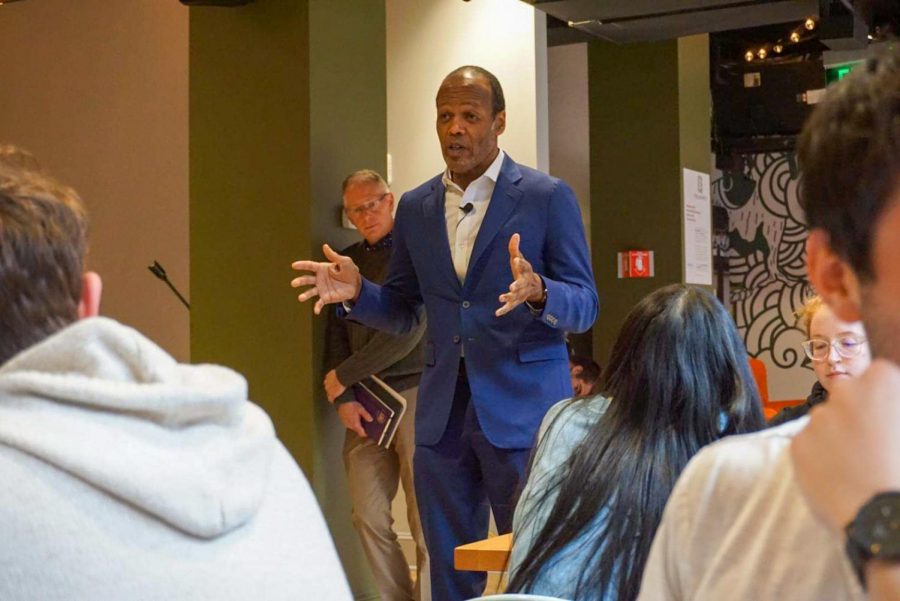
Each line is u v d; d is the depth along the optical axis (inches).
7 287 42.5
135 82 292.0
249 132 185.0
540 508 83.4
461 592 143.1
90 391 38.6
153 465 38.5
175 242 288.7
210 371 43.9
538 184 143.4
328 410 181.3
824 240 28.9
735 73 357.4
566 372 142.9
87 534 37.1
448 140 143.6
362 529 178.7
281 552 42.1
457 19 229.8
